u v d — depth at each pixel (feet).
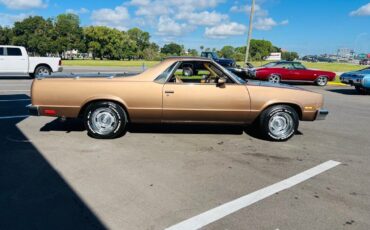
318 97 19.80
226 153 17.37
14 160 15.37
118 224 10.16
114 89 18.43
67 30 286.87
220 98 18.88
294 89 19.74
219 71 19.34
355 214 11.15
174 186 12.96
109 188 12.62
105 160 15.67
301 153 17.78
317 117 19.99
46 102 18.51
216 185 13.19
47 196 11.85
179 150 17.60
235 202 11.78
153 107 18.74
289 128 19.85
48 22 285.84
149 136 20.18
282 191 12.82
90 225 10.06
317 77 61.98
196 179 13.73
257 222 10.47
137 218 10.52
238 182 13.56
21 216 10.46
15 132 20.35
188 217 10.66
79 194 12.06
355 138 21.44
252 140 20.08
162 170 14.61
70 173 13.98
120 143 18.51
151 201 11.67
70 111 18.65
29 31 284.00
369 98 44.45
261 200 12.00
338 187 13.35
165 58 19.36
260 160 16.42
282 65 61.67
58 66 58.34
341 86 62.44
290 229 10.12
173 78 19.10
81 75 19.94
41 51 277.23
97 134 19.03
